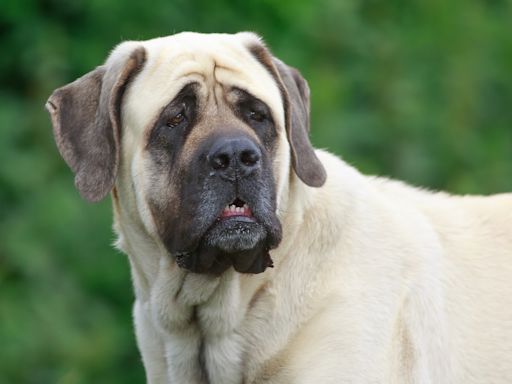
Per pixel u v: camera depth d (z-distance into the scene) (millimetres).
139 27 21438
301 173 10836
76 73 21125
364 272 10883
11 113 20469
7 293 19406
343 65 22688
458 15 23891
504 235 11617
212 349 10969
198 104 10758
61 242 19797
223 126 10578
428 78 23219
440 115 22688
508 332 11234
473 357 11156
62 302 19438
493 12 25359
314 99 21078
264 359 10836
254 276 10805
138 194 10867
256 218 10336
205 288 10758
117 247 11531
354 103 22484
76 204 19859
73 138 11117
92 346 19141
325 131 20969
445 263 11297
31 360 18953
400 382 10805
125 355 19891
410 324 10922
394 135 22016
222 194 10281
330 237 10906
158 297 11031
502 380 11172
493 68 24109
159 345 11344
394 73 22578
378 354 10656
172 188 10656
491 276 11391
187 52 10945
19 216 19891
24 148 20344
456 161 22406
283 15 22375
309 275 10828
